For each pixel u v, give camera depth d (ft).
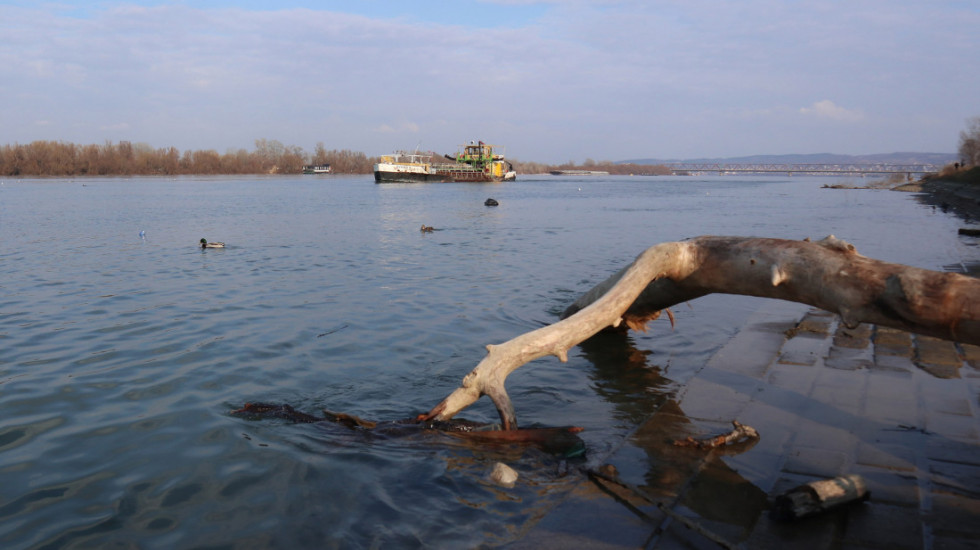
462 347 31.19
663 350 31.24
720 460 17.90
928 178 277.85
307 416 22.12
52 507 16.28
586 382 26.68
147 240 78.07
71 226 96.27
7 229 91.35
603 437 20.79
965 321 17.37
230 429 21.22
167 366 27.86
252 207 145.07
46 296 43.32
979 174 184.75
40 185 292.81
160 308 39.40
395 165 334.03
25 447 19.77
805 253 21.34
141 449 19.67
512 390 25.75
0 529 15.21
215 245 69.97
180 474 18.08
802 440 19.08
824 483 14.84
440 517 15.79
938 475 16.56
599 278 51.08
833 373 25.54
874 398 22.54
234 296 43.27
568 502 15.97
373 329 34.35
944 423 20.15
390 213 127.85
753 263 22.86
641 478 17.01
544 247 72.74
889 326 19.33
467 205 157.58
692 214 128.47
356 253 66.64
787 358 27.78
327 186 298.76
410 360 29.09
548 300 42.24
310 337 32.65
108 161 501.56
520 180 474.90
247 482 17.65
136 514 15.96
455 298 42.78
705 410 21.86
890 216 117.50
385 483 17.63
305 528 15.35
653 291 29.30
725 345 30.12
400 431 21.08
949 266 52.80
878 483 16.16
